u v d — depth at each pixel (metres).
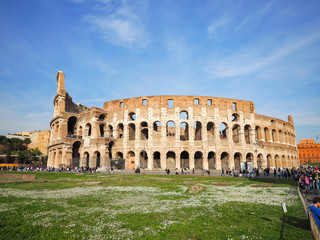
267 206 18.31
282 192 26.52
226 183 36.44
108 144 73.69
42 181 36.72
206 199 21.23
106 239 10.79
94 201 19.73
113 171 64.94
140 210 16.47
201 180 41.31
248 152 76.75
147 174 55.16
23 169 77.44
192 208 17.22
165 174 55.53
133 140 74.88
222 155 77.62
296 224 13.49
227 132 76.00
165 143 72.81
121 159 73.00
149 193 24.69
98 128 77.44
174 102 75.94
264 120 85.00
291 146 99.56
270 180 42.66
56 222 13.36
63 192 24.73
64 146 75.56
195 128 83.94
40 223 13.11
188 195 23.67
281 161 86.75
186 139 80.12
